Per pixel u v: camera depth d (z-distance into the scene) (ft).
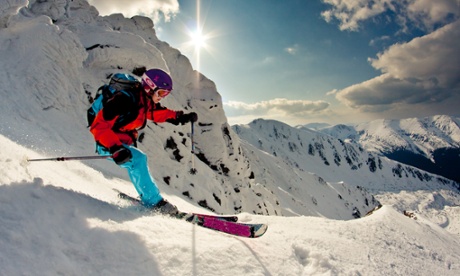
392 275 15.14
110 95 11.07
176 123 14.85
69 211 8.32
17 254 6.06
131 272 7.41
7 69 35.76
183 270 8.42
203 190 66.80
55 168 14.55
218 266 9.32
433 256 20.18
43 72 37.88
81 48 45.52
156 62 60.44
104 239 7.86
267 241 13.01
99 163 32.76
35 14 52.11
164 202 12.62
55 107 38.19
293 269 11.55
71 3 60.70
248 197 105.19
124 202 12.80
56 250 6.73
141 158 11.96
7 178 8.20
